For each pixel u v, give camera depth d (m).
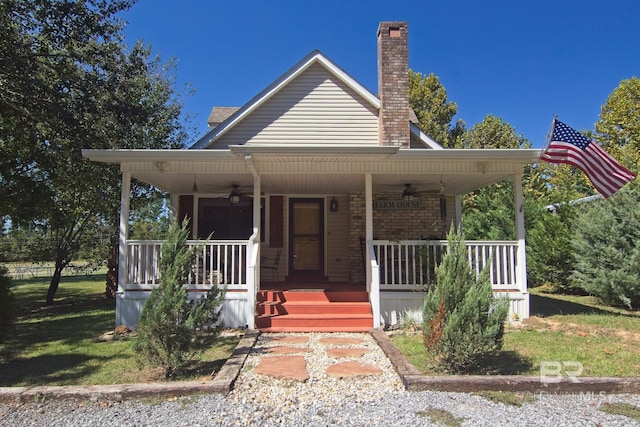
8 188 11.30
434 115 29.83
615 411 4.04
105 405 4.21
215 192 11.89
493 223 15.88
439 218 11.54
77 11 10.09
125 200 8.21
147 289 8.09
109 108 11.05
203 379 4.97
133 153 7.65
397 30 10.34
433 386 4.58
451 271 5.29
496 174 8.68
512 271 8.38
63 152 11.41
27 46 9.77
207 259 10.71
